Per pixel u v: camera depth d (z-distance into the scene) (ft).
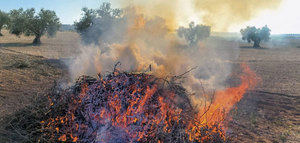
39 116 15.58
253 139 17.42
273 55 106.93
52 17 124.36
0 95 24.81
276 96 31.91
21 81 32.71
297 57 98.27
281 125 20.85
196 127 14.47
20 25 121.49
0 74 35.12
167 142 13.21
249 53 114.62
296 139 17.81
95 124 13.55
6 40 121.29
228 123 20.06
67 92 16.39
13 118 16.17
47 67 44.86
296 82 43.14
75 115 14.35
